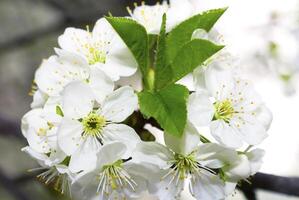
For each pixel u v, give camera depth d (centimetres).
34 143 31
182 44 30
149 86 31
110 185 30
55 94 31
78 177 29
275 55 51
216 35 32
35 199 55
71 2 64
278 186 37
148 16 33
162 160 30
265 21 50
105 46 32
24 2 83
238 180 30
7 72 78
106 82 30
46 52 78
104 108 30
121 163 30
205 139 30
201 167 30
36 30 62
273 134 52
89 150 30
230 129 30
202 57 29
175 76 30
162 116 29
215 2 48
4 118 51
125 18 30
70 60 31
